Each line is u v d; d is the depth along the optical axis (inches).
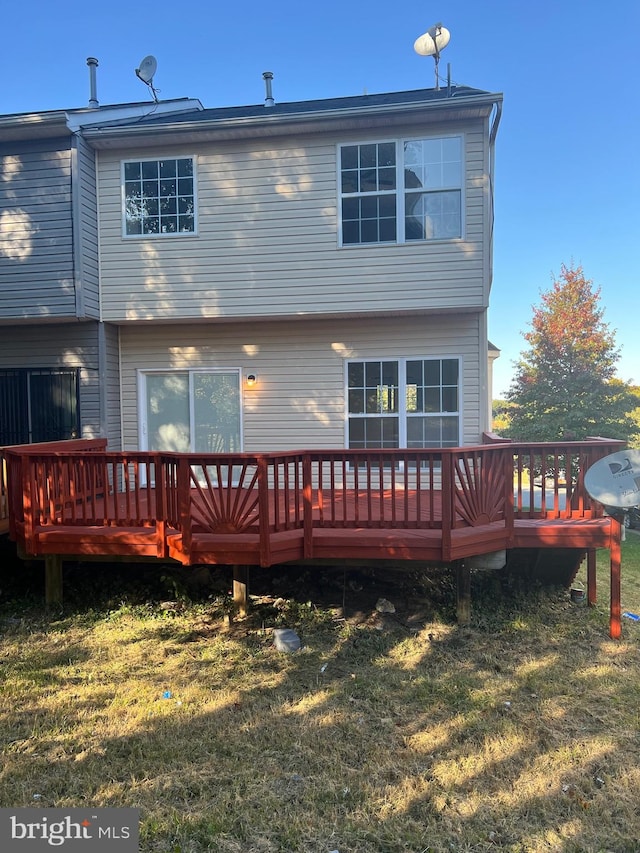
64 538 213.3
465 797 113.5
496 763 125.3
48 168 297.0
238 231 304.7
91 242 306.3
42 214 297.4
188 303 308.7
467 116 281.4
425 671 173.3
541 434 669.3
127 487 209.8
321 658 183.3
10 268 300.5
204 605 231.1
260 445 331.0
